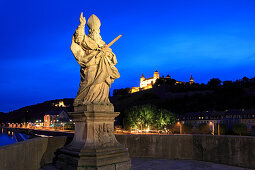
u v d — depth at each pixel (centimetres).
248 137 691
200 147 783
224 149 732
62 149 663
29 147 615
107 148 612
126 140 834
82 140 621
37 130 14038
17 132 17375
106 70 668
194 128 8744
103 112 623
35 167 651
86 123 620
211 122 8650
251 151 680
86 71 667
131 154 829
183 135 812
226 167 691
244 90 13338
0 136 14150
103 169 570
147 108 7800
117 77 707
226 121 7894
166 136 824
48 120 17800
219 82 16400
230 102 11431
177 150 809
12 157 517
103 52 665
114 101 18588
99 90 660
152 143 830
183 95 15538
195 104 12400
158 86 19088
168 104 13700
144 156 826
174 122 7862
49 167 681
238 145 706
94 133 612
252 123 7331
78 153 580
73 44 673
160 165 712
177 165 712
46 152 730
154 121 7719
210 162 754
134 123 7794
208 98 12988
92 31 705
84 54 684
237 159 703
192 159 794
